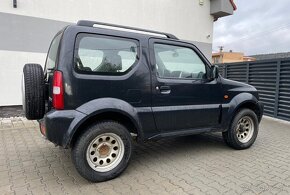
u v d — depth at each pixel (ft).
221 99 13.26
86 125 9.84
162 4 28.96
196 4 32.27
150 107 11.03
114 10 25.45
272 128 19.90
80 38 9.61
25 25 21.04
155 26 28.66
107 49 10.12
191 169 11.40
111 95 10.03
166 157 12.96
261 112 15.03
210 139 16.33
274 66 22.88
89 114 9.37
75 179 10.30
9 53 20.62
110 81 9.97
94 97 9.70
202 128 12.82
